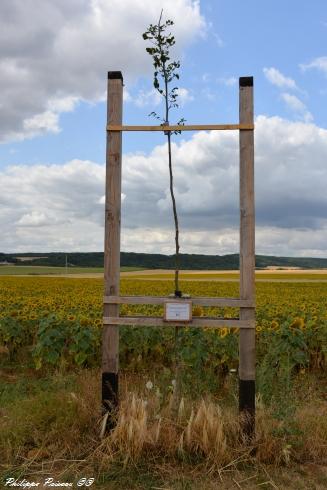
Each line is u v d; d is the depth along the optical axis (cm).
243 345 446
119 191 461
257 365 758
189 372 696
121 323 456
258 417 455
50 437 442
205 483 384
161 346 796
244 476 395
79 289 2419
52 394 535
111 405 453
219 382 680
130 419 431
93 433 450
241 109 448
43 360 762
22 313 932
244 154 448
